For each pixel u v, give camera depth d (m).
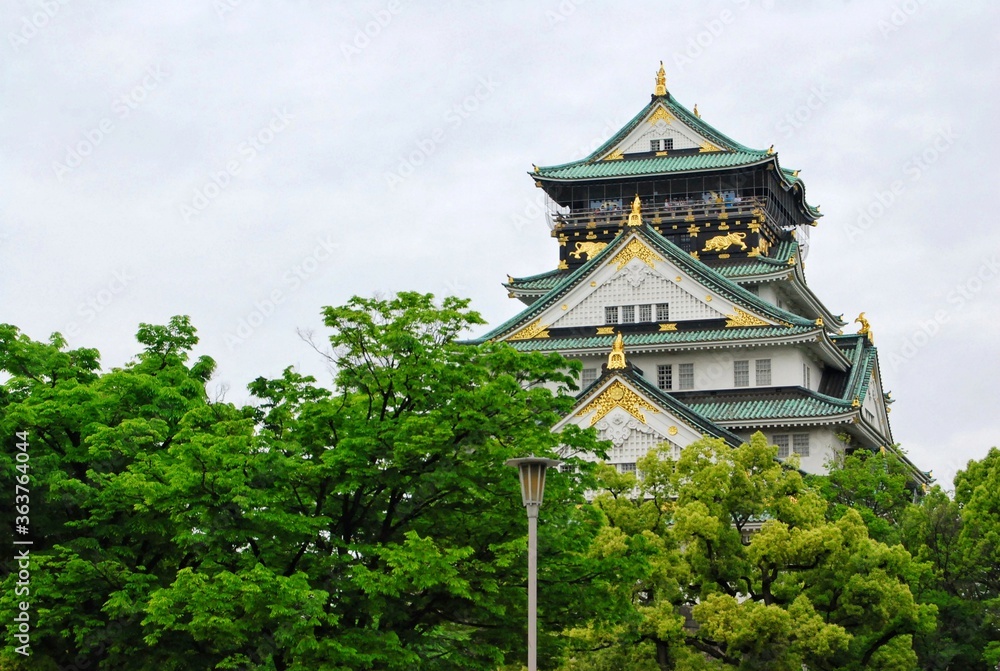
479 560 54.94
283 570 53.03
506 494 55.09
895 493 93.25
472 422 53.22
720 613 68.00
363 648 51.78
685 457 75.00
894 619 71.12
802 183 128.75
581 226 120.94
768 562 71.25
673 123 123.31
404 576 51.31
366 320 54.66
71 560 53.59
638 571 58.66
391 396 55.31
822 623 68.06
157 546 57.69
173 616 50.56
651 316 108.25
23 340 62.91
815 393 103.69
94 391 59.03
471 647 55.91
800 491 74.69
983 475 90.06
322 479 53.62
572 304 109.62
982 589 84.75
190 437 53.94
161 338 67.62
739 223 117.06
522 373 57.69
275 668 52.28
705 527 70.44
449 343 56.03
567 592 56.66
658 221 118.31
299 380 57.69
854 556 71.19
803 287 118.62
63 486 55.62
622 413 96.12
